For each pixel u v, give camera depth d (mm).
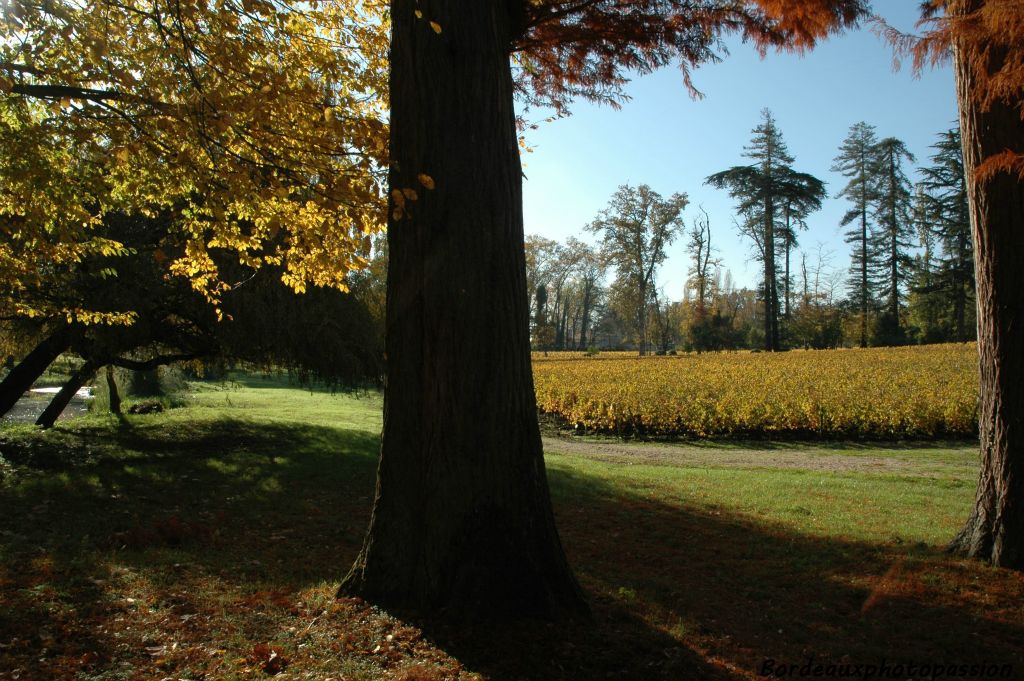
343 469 11062
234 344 12633
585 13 5918
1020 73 4621
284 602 4387
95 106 5281
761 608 5043
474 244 4137
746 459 15195
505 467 4148
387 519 4277
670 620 4559
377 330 14656
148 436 13898
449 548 4074
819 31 6008
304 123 5852
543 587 4137
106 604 4312
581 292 87375
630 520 8039
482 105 4223
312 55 6332
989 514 5969
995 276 5801
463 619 3924
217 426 15859
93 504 7816
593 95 7059
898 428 18172
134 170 6680
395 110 4359
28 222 6680
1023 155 4816
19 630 3773
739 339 66688
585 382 26688
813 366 33438
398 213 4082
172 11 5207
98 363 13703
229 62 5129
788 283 68062
